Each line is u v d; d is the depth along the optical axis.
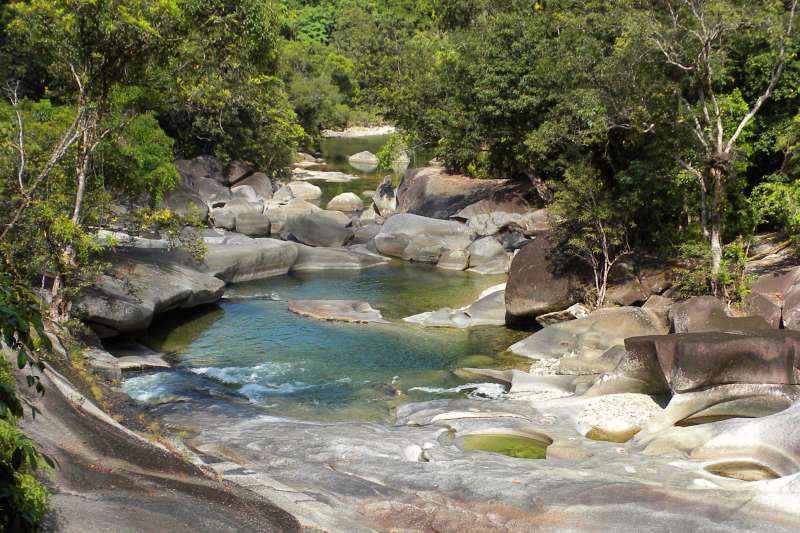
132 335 20.23
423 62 39.75
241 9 19.62
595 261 21.31
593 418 14.27
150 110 29.72
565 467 11.52
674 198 21.42
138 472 9.65
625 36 20.25
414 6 90.31
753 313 17.84
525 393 16.59
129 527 7.63
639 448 12.56
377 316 23.06
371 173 58.00
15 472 6.63
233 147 47.56
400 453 12.47
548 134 24.75
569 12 29.53
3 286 5.46
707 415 13.71
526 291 22.06
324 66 83.94
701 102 19.45
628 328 18.70
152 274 22.23
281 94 52.53
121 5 17.03
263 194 44.81
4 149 17.03
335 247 32.34
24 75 28.16
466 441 13.41
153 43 18.12
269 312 23.34
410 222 32.22
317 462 12.11
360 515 9.92
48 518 7.37
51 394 11.38
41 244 16.83
